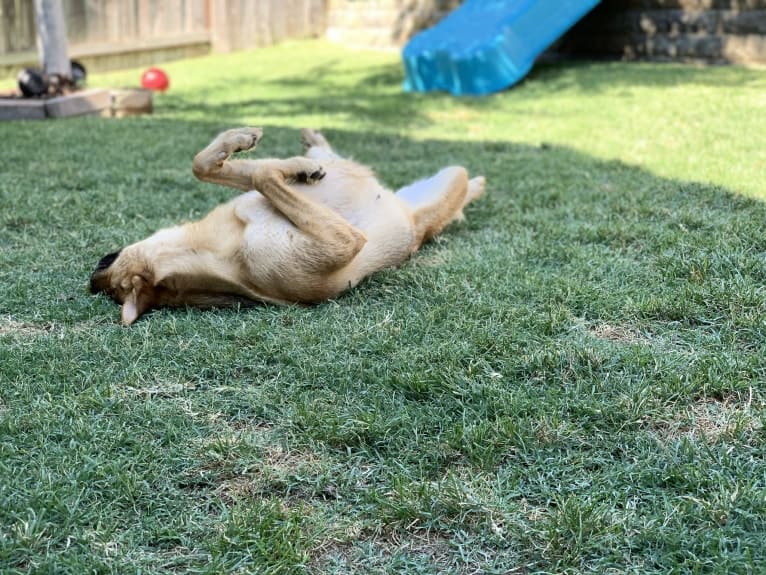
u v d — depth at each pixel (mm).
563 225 3109
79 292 2736
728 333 2371
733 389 2160
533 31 6672
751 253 2777
